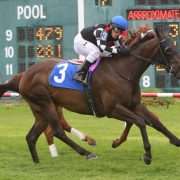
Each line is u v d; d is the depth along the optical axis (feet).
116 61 43.42
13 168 43.57
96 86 43.45
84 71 43.80
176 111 84.12
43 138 59.31
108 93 42.96
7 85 47.42
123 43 45.14
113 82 42.80
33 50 83.51
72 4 82.79
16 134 62.95
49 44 83.30
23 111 85.51
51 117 45.42
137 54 42.98
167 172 41.29
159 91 82.07
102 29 44.16
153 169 42.16
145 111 44.14
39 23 83.46
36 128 46.24
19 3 83.82
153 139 57.88
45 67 45.75
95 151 50.24
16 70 84.28
